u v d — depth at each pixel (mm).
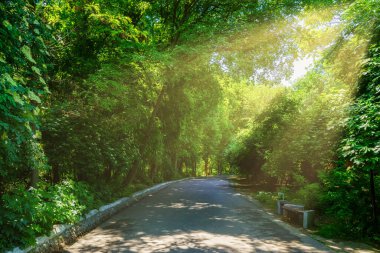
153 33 17656
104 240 7832
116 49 13477
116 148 14711
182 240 7832
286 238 8250
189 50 15336
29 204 6117
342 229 8609
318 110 13555
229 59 17359
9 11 4934
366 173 8750
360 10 9195
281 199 13570
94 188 12758
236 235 8500
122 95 14039
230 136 66000
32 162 6355
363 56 8859
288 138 18109
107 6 13109
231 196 20094
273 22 17906
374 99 7578
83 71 11367
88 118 12648
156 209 13633
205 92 22906
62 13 10195
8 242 5527
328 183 9625
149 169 31312
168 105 23281
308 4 16594
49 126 10859
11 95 4734
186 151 43500
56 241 6875
